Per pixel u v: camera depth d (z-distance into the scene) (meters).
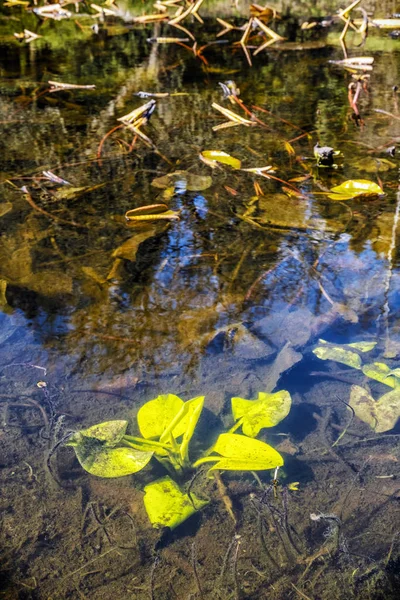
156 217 2.34
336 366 1.91
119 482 1.66
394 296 2.03
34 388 1.82
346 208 2.41
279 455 1.63
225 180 2.60
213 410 1.78
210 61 4.40
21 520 1.60
